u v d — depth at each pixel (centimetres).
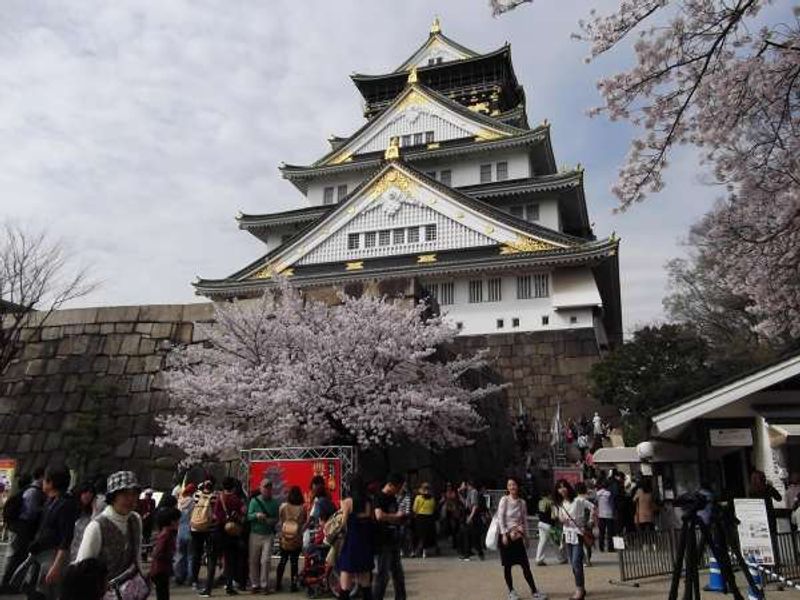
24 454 1970
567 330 3619
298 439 1584
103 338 2130
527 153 4731
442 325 1866
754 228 1217
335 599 962
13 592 850
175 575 1129
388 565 767
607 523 1551
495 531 891
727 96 980
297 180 5244
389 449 1806
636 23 892
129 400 2012
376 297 1922
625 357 2878
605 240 3553
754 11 870
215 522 1006
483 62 5706
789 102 998
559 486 959
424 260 3919
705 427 1166
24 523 877
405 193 4147
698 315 4247
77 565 383
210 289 4050
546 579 1109
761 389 1098
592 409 3403
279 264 4188
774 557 912
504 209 4572
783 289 1268
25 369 2108
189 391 1630
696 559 706
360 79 6041
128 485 504
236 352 1711
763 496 935
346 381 1560
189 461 1680
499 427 2727
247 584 1087
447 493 1552
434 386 1723
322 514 1021
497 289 3822
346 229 4197
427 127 5134
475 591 998
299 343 1680
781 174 1095
